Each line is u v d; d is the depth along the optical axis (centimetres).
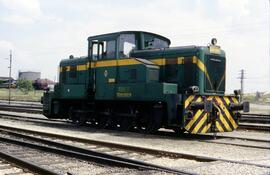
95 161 839
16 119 2030
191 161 875
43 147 986
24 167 760
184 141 1239
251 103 7162
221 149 1070
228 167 786
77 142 1171
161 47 1616
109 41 1516
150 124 1416
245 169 766
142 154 962
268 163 845
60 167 784
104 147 1071
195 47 1352
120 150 1021
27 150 992
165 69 1420
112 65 1499
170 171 730
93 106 1653
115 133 1439
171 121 1302
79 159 870
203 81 1338
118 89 1470
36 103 4312
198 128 1293
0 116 2211
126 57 1502
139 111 1462
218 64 1401
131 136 1352
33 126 1683
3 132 1390
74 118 1769
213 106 1325
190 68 1348
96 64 1573
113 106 1567
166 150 979
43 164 809
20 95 6562
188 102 1272
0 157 859
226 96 1384
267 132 1598
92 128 1625
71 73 1730
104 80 1530
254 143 1223
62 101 1798
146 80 1377
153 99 1348
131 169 767
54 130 1529
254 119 2167
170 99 1298
